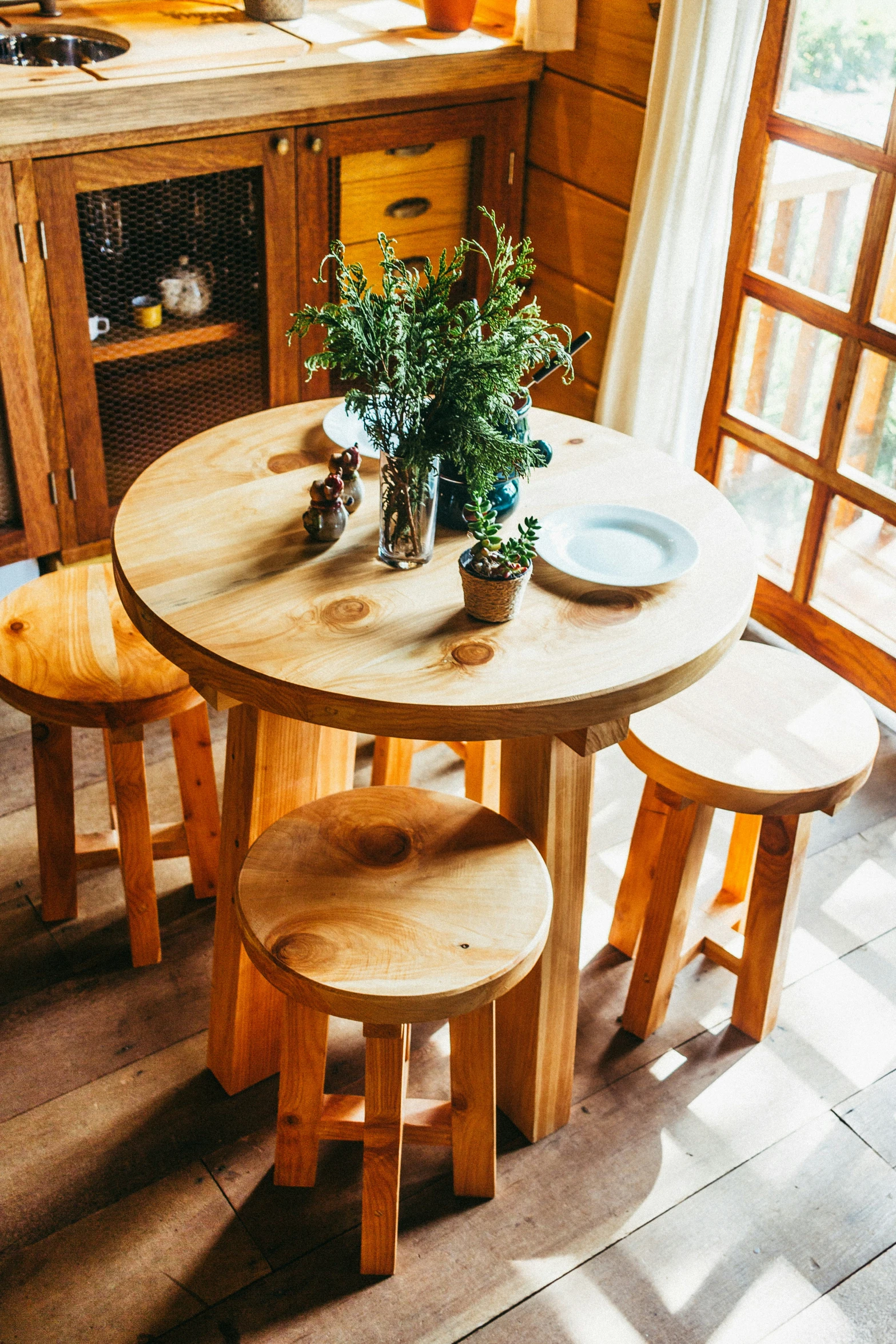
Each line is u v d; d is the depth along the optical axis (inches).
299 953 55.0
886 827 97.3
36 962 82.8
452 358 59.1
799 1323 64.3
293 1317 63.4
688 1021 81.1
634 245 104.0
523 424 67.7
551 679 57.5
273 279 110.6
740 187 105.3
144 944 82.0
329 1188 69.9
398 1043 57.8
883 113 90.9
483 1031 61.6
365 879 59.6
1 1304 63.6
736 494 118.0
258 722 62.9
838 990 83.4
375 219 115.1
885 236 93.4
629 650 60.0
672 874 72.6
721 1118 74.7
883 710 109.0
